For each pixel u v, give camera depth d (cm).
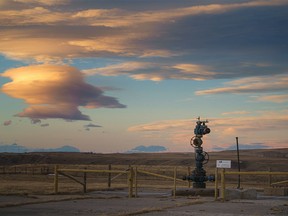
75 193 2928
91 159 16288
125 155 19812
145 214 1761
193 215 1747
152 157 18025
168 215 1734
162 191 3328
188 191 3005
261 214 1817
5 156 15462
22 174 6838
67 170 2919
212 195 3005
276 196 3072
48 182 4694
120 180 5597
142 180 5575
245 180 6278
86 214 1712
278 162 12825
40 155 16600
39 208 1900
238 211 1914
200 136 3322
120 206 2041
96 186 3912
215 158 17025
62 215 1681
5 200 2209
